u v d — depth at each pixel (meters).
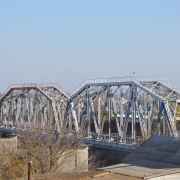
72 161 65.31
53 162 54.53
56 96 100.69
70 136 70.31
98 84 79.62
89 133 80.94
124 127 71.94
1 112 124.81
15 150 69.25
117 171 39.72
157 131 68.38
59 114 95.69
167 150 45.50
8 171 46.28
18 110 114.94
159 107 68.12
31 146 55.62
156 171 38.81
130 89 72.31
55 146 57.75
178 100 68.44
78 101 87.56
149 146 48.31
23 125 104.81
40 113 101.12
